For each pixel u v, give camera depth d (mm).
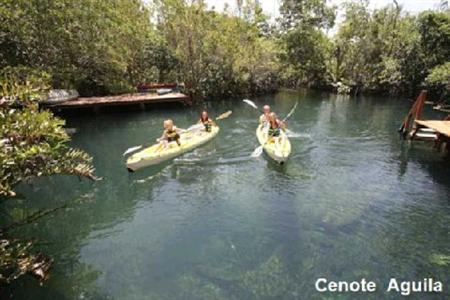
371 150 11062
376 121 16406
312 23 35781
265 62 27000
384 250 5465
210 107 19859
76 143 11398
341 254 5336
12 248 3834
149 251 5348
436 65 23656
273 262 5094
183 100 18656
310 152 10633
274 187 7836
